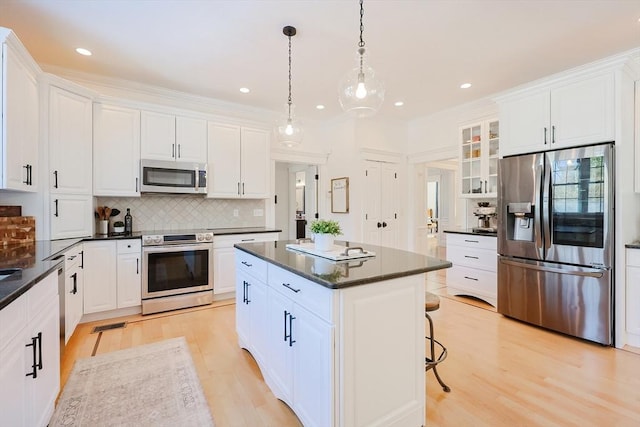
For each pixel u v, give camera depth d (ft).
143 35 8.59
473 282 12.33
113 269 10.23
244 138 13.69
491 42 8.95
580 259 8.74
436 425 5.41
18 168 7.46
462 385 6.59
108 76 11.34
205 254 11.92
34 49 9.31
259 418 5.60
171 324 9.98
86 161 10.10
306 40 8.87
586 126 8.70
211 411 5.77
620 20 7.88
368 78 6.50
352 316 4.51
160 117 11.79
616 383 6.64
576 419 5.55
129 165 11.16
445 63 10.30
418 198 18.06
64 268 7.53
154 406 5.88
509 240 10.37
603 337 8.36
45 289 5.20
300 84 12.11
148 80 11.68
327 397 4.45
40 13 7.54
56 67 10.52
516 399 6.12
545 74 11.14
